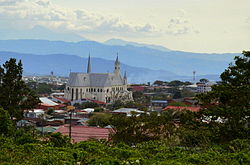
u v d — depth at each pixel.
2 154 30.11
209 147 37.97
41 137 45.25
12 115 69.88
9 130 42.00
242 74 44.84
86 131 64.12
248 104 41.69
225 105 43.19
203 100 44.03
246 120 42.44
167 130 47.38
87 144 36.44
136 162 29.12
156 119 49.84
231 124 41.06
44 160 28.44
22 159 29.31
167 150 36.03
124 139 48.50
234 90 42.34
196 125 43.97
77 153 31.53
